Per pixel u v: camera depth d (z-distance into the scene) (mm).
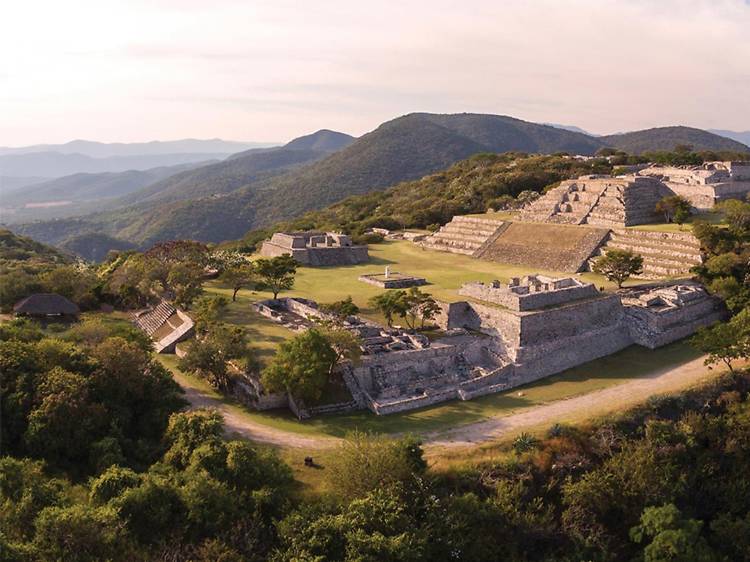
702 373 53875
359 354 48938
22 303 64812
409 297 58281
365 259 92312
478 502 36531
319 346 46312
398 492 35062
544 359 55812
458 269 83188
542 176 142000
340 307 59125
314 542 31266
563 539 37562
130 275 73562
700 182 101812
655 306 65125
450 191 155125
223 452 36625
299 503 35281
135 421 43125
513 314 56656
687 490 41844
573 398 50031
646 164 141625
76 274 73625
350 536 31516
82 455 39125
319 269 85875
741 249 72000
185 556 30906
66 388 40156
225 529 32750
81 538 29688
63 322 64938
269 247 98125
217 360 49281
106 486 33500
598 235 84562
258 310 65250
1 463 33781
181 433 39312
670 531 35812
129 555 30422
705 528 41281
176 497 33531
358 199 194375
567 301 61719
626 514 39312
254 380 48156
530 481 39469
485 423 45531
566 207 99188
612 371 56219
